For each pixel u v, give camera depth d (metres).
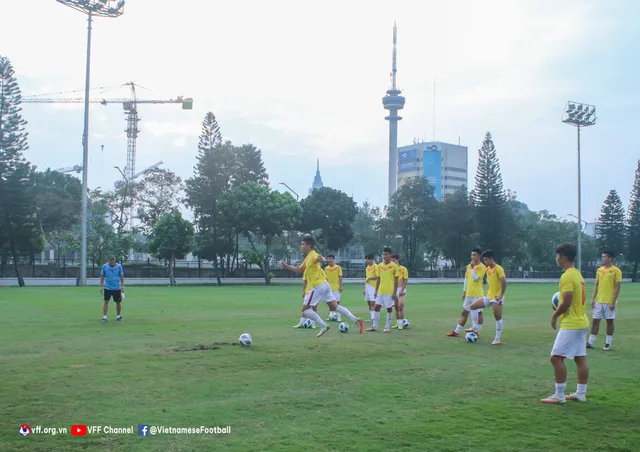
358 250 105.19
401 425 6.25
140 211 56.28
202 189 56.28
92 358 9.96
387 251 14.70
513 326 16.41
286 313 19.47
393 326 16.02
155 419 6.35
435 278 67.75
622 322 18.30
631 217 78.88
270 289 41.22
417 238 75.81
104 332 13.68
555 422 6.50
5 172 44.16
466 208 71.75
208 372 8.84
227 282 55.81
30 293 31.66
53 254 83.81
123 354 10.37
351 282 60.44
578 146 63.66
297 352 10.79
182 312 19.75
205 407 6.85
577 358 7.52
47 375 8.52
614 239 80.00
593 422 6.52
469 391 7.88
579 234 62.75
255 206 51.59
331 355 10.53
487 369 9.48
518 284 62.09
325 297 12.03
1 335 13.04
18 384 7.92
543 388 8.16
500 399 7.47
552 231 87.56
